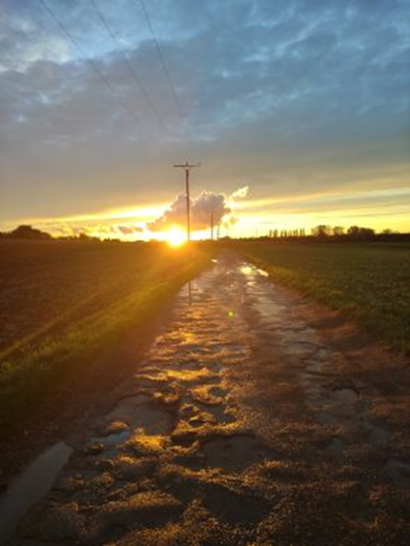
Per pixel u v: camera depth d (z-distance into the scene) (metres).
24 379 7.56
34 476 4.76
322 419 6.20
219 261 57.09
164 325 13.59
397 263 46.56
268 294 21.55
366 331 11.63
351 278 28.17
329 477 4.64
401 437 5.59
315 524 3.85
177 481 4.62
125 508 4.15
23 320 15.11
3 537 3.79
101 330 11.59
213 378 8.19
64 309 17.47
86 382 7.98
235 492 4.37
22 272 38.44
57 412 6.57
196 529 3.81
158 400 7.08
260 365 8.98
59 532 3.83
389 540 3.63
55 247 80.25
